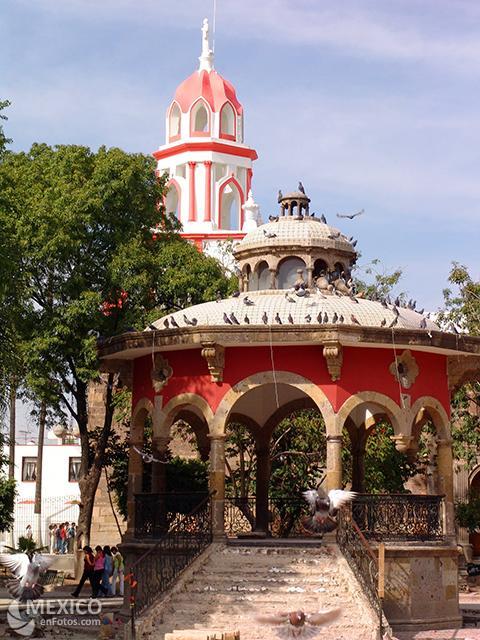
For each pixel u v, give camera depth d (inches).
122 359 1184.2
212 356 1064.8
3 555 820.0
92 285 1487.5
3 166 1443.2
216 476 1065.5
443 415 1138.0
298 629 599.5
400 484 1621.6
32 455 2655.0
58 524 2297.0
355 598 937.5
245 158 2637.8
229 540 1072.2
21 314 1336.1
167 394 1120.2
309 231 1185.4
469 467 1779.0
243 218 2610.7
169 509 1095.0
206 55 2699.3
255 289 1197.7
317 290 1139.3
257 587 961.5
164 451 1143.6
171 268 1557.6
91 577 1376.7
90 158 1544.0
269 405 1274.6
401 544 1053.2
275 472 1561.3
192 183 2578.7
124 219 1515.7
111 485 1663.4
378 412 1242.0
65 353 1456.7
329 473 1053.2
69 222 1444.4
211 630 880.9
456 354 1138.7
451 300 1678.2
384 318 1105.4
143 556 977.5
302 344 1065.5
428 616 1057.5
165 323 1129.4
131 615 913.5
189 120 2628.0
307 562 997.2
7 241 1175.0
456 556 1101.1
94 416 1920.5
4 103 1162.6
